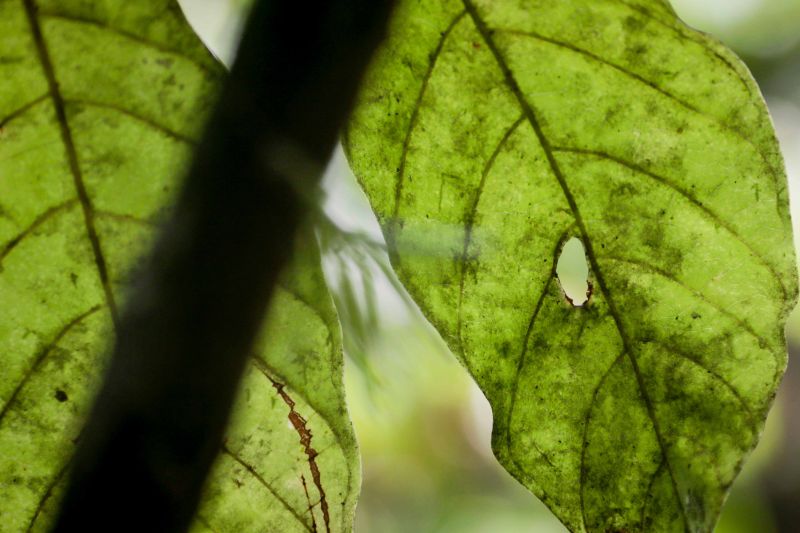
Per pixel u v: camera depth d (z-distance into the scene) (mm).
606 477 462
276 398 453
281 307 449
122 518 441
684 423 461
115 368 445
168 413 443
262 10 445
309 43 445
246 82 445
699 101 461
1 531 446
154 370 443
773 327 461
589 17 461
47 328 446
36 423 446
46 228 446
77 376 447
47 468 446
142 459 442
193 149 445
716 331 462
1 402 447
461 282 462
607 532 461
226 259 443
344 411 456
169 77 446
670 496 460
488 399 461
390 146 459
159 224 445
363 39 447
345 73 446
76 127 446
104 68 446
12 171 445
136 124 446
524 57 462
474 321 462
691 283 462
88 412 445
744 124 461
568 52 462
